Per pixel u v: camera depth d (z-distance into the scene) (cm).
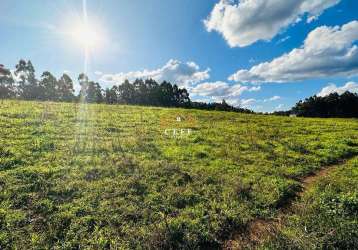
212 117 3884
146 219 1027
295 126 3572
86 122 2556
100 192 1191
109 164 1503
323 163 1970
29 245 844
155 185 1302
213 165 1683
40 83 10625
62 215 999
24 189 1155
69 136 1998
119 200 1135
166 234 930
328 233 955
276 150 2188
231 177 1496
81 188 1208
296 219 1081
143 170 1461
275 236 952
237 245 939
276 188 1381
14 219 953
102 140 1989
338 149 2345
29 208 1032
